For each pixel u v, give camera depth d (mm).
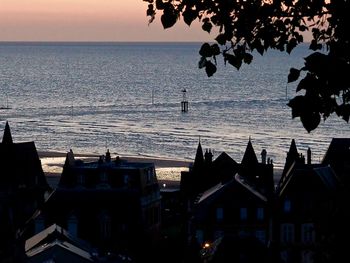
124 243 190750
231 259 141875
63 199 197000
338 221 73500
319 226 75375
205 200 184500
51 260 141375
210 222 182375
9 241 134500
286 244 169250
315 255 75438
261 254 143500
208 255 147625
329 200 77375
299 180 172000
